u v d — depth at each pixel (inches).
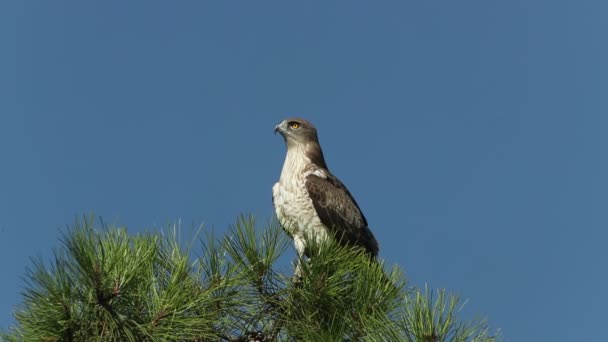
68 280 389.1
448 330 374.6
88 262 386.9
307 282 474.3
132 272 398.0
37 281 390.9
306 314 471.5
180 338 405.7
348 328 458.0
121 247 404.8
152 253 421.7
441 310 378.0
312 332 447.2
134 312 403.9
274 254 473.1
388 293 473.4
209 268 448.8
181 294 415.8
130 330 398.9
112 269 395.5
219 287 437.7
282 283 475.2
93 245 396.5
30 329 395.9
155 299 413.1
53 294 386.9
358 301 471.2
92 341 393.7
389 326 386.9
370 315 450.9
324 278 475.2
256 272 470.0
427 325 376.2
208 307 439.8
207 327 428.8
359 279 480.4
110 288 393.1
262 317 470.6
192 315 419.2
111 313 394.9
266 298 468.8
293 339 468.8
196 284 437.4
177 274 419.2
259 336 470.3
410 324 381.7
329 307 475.5
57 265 391.5
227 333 456.8
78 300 390.6
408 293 475.5
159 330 400.8
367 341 398.3
